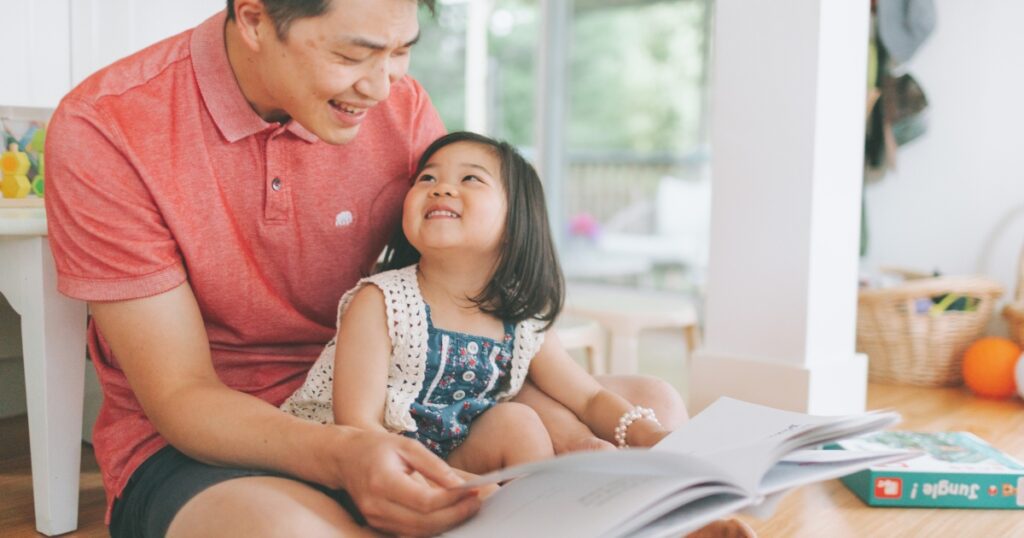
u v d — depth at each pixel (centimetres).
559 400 135
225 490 96
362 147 129
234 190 117
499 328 129
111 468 116
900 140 317
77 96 109
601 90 473
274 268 123
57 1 216
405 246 136
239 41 111
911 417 238
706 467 84
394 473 89
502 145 132
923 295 274
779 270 212
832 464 97
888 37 307
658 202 463
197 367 109
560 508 86
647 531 83
